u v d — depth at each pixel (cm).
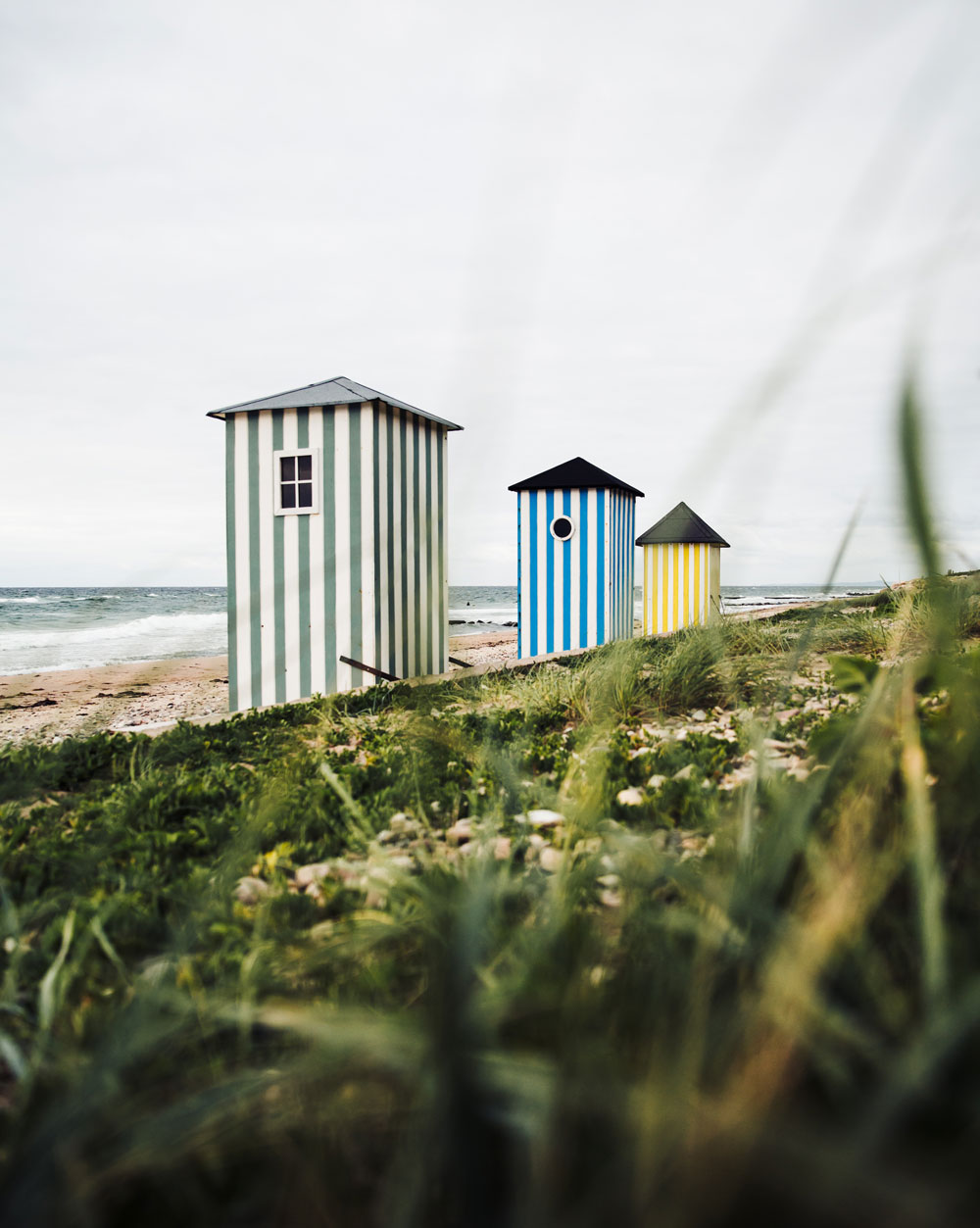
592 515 988
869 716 107
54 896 179
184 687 1434
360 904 164
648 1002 86
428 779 252
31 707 1131
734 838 124
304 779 302
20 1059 100
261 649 837
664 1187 55
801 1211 57
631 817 218
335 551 811
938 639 112
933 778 138
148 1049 94
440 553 965
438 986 76
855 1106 68
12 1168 71
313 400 816
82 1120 77
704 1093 67
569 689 448
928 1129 65
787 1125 59
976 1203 50
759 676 305
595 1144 68
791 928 85
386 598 825
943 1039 58
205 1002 106
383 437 825
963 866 113
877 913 103
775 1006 72
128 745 403
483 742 294
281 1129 82
